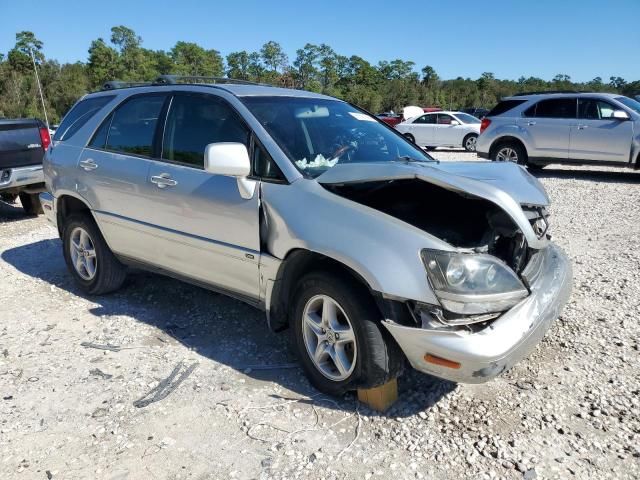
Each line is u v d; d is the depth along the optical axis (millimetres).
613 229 6973
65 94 82375
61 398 3246
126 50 104500
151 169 4039
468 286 2652
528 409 3061
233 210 3459
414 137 20828
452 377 2715
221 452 2742
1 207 9641
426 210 3318
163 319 4371
